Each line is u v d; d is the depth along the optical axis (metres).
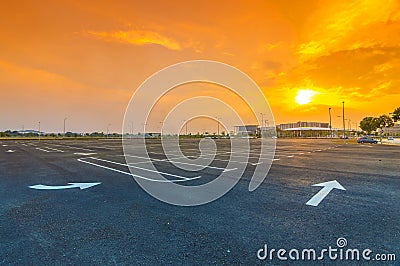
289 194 5.81
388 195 5.66
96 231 3.69
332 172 8.94
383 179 7.58
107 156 15.12
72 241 3.36
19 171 9.42
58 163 11.80
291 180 7.49
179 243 3.27
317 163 11.62
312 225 3.86
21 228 3.82
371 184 6.85
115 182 7.29
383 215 4.29
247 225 3.88
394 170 9.39
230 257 2.90
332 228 3.73
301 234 3.53
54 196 5.72
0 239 3.43
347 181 7.29
